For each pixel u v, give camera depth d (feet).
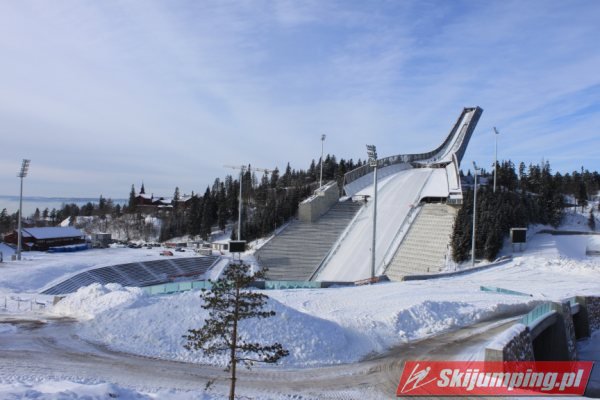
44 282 204.64
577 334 145.38
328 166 580.71
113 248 334.85
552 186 395.75
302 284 173.68
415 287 166.50
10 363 83.51
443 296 149.89
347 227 299.38
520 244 239.50
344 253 268.00
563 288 169.78
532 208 287.07
